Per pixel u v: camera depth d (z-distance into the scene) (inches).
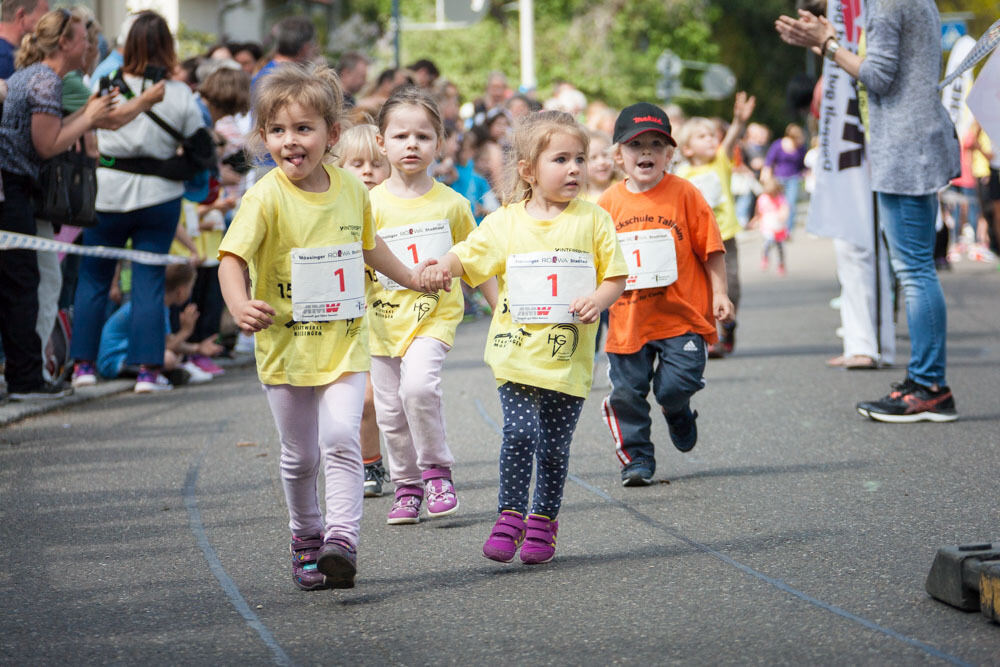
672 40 2060.8
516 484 229.9
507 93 738.2
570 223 231.9
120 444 344.2
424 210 275.3
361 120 327.9
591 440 344.5
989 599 188.5
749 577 216.2
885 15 342.6
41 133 375.2
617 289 231.9
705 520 255.4
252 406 405.4
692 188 293.6
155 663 181.3
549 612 201.5
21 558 236.2
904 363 467.2
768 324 613.6
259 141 218.1
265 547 243.0
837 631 187.9
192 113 434.3
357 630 194.9
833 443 326.6
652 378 296.8
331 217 216.7
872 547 231.0
